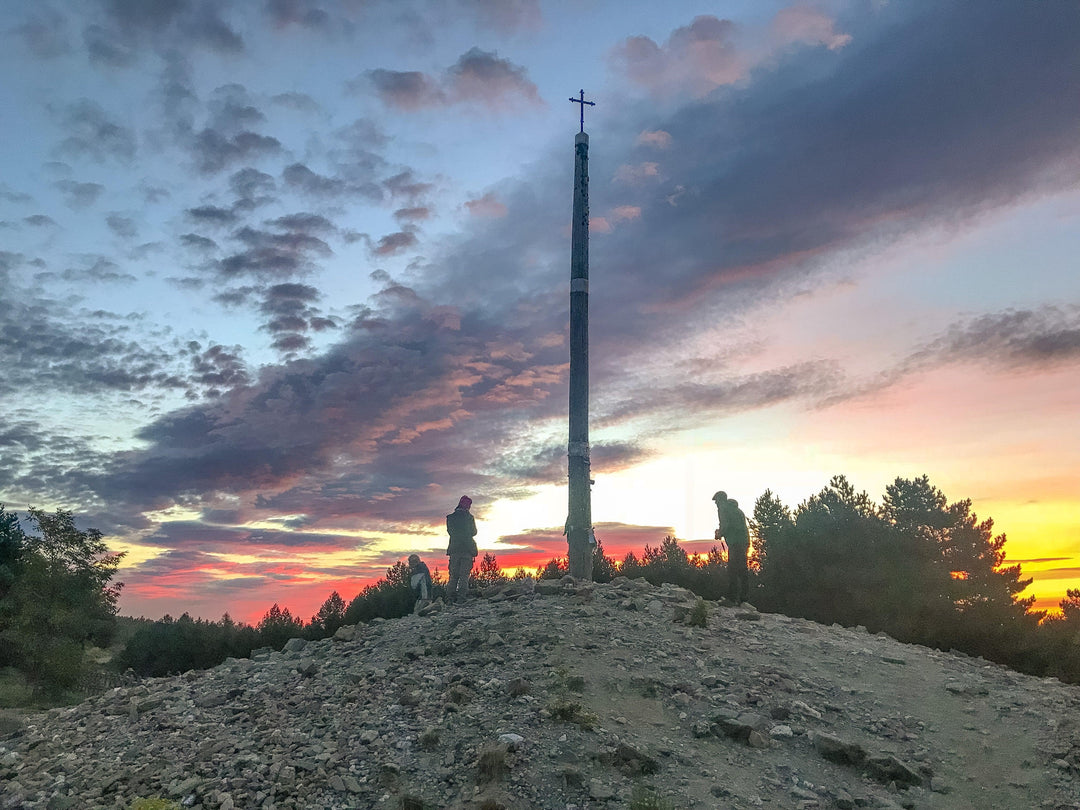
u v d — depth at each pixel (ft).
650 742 26.45
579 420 52.47
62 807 24.30
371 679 33.60
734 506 49.32
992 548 67.92
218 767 25.98
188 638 92.79
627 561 78.74
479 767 23.95
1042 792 25.34
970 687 34.63
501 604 45.16
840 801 23.76
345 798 23.48
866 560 62.95
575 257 54.90
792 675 33.99
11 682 94.63
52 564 93.71
